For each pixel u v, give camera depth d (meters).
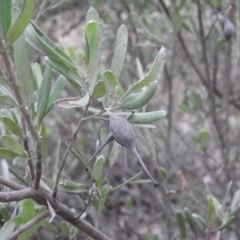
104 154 0.29
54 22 0.70
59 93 0.25
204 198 0.54
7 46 0.20
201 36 0.43
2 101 0.22
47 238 0.45
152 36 0.48
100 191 0.28
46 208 0.27
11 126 0.23
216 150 0.69
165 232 0.56
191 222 0.33
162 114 0.25
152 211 0.65
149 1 0.51
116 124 0.22
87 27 0.22
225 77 0.47
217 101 0.56
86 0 0.65
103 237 0.29
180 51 0.48
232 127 0.69
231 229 0.50
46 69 0.24
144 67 0.56
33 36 0.23
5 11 0.20
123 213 0.65
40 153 0.24
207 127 0.69
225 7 0.46
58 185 0.27
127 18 0.57
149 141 0.37
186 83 0.64
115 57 0.24
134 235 0.61
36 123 0.25
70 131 0.61
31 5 0.19
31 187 0.25
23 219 0.28
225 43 0.45
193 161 0.64
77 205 0.55
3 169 0.29
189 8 0.53
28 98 0.23
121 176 0.67
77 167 0.62
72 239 0.34
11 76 0.21
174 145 0.64
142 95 0.24
